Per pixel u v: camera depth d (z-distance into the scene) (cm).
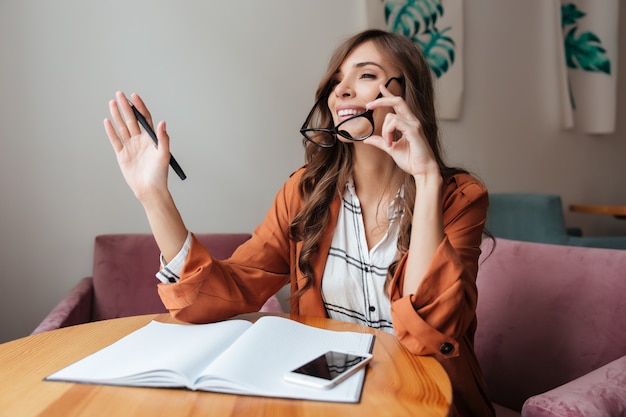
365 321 118
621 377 93
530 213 290
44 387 70
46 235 213
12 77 207
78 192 217
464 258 104
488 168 317
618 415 85
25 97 209
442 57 291
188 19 231
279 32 247
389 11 272
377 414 62
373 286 117
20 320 212
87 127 217
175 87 230
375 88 117
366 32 122
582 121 353
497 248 142
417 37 283
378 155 119
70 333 97
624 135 381
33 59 209
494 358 131
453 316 89
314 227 120
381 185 122
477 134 313
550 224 287
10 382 72
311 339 88
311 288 119
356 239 121
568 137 349
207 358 77
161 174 98
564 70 334
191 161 234
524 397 125
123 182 222
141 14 223
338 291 118
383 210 121
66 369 75
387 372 77
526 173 332
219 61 237
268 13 245
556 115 342
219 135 238
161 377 70
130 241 202
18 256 210
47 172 212
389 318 117
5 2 205
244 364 73
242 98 241
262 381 70
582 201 358
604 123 353
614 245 286
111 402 66
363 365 77
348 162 123
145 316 110
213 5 235
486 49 316
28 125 209
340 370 73
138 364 74
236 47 240
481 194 113
